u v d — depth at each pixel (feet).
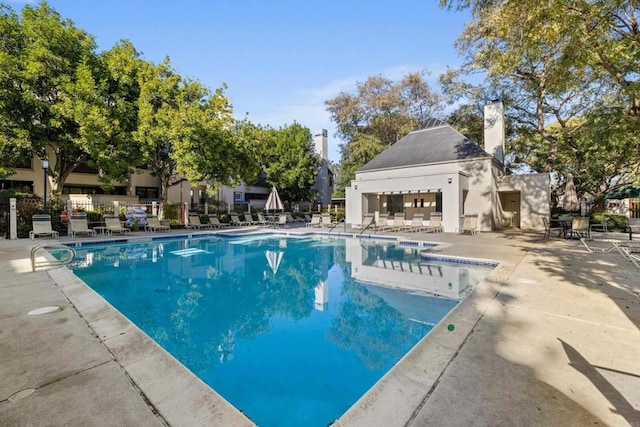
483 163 57.88
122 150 54.90
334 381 11.57
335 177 150.61
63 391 8.32
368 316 17.99
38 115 51.08
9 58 46.24
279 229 62.03
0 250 32.89
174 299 21.34
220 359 13.33
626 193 67.92
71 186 75.31
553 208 73.31
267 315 18.48
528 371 8.97
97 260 34.58
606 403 7.48
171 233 52.90
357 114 106.73
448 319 12.96
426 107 101.30
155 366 9.67
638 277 20.08
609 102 48.91
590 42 23.32
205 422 7.11
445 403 7.56
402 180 59.88
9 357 10.22
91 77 51.62
